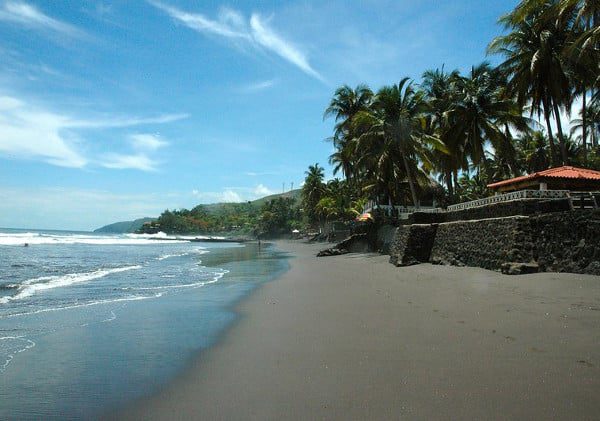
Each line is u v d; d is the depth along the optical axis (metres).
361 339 8.63
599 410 5.06
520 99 27.58
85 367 7.38
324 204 79.62
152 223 194.88
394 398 5.65
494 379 6.15
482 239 18.92
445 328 9.23
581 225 14.49
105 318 11.43
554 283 13.33
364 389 6.00
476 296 12.84
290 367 7.11
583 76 27.09
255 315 11.65
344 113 46.16
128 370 7.21
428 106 32.97
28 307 13.11
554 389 5.70
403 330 9.23
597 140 44.75
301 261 34.03
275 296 15.01
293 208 139.38
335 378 6.49
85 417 5.44
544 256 15.88
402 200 42.16
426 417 5.07
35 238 84.06
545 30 26.16
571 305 10.55
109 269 27.23
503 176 55.00
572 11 21.72
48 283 19.31
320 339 8.80
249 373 6.90
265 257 41.78
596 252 13.83
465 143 33.09
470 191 68.31
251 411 5.45
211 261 35.84
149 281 20.30
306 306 12.72
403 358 7.30
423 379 6.29
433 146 33.31
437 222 24.30
